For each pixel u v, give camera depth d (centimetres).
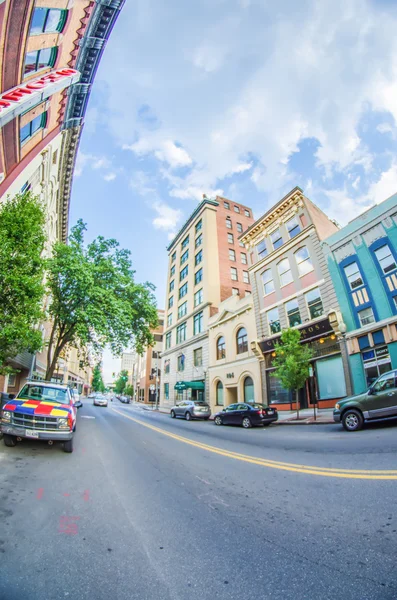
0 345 756
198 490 500
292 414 1847
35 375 2394
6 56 863
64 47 1233
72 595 237
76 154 2064
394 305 1498
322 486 487
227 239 3684
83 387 8594
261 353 2238
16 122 1025
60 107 1451
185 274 4050
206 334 3084
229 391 2639
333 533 335
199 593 241
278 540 326
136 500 452
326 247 1881
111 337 1881
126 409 3556
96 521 376
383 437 823
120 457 748
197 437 1143
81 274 1698
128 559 292
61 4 1028
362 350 1596
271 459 711
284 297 2159
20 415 736
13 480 516
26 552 297
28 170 1294
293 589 244
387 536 318
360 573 260
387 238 1573
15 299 757
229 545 318
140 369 7256
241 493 482
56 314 1823
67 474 575
